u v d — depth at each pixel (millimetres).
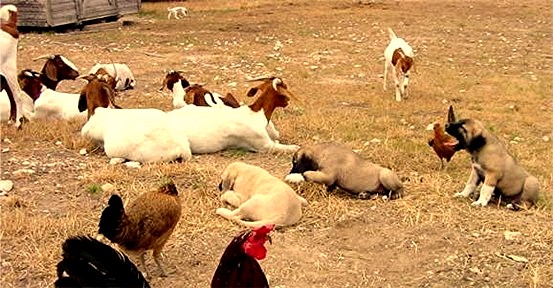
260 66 16578
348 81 15133
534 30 23359
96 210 7305
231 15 26750
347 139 10242
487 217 7250
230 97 11102
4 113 10883
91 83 9664
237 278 4480
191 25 23891
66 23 21938
